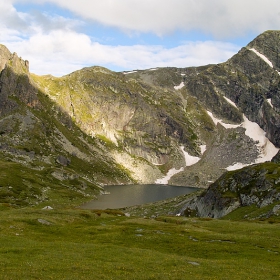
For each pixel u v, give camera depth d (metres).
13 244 45.12
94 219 82.88
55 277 31.69
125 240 57.34
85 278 32.06
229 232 70.19
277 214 96.00
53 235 58.91
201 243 55.78
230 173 155.25
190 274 36.09
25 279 30.28
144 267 38.03
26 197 195.75
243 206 127.25
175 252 50.72
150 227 71.62
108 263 38.50
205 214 147.00
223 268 39.69
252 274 37.50
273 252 51.34
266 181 125.38
